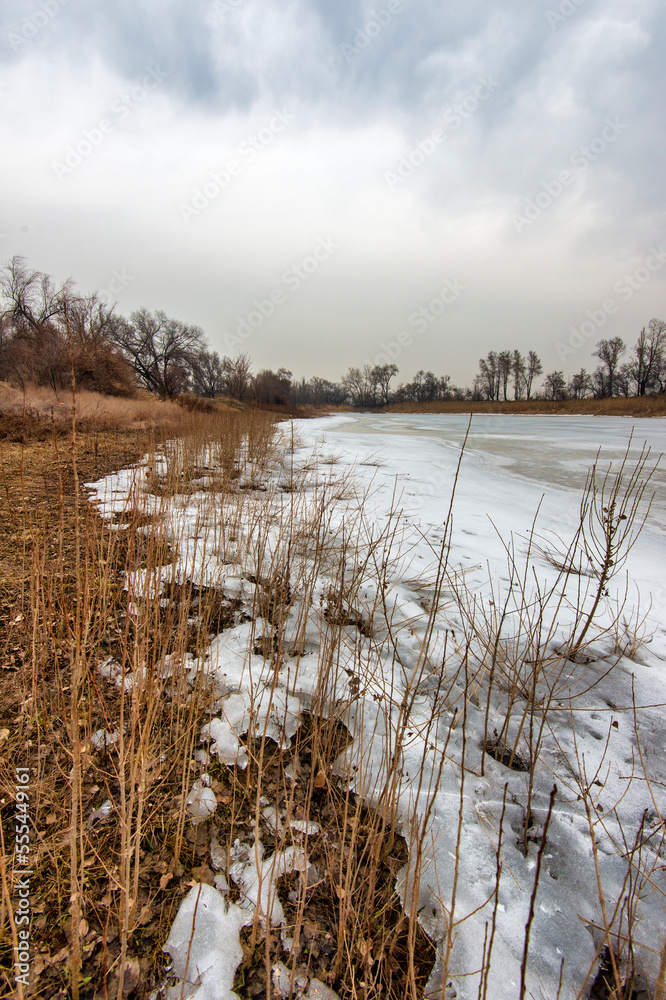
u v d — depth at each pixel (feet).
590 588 12.50
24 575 9.65
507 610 11.11
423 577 12.78
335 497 18.70
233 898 5.02
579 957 4.55
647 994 4.26
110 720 7.02
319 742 6.72
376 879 5.24
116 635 9.13
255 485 22.38
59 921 4.63
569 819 5.97
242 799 6.19
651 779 6.58
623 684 8.57
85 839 5.36
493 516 18.79
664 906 4.94
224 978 4.33
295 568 12.45
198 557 12.92
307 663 9.06
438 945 4.69
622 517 8.39
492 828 5.94
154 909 4.83
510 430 66.39
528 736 7.33
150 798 6.02
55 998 4.04
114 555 11.71
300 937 4.71
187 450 23.25
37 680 7.57
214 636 9.75
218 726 7.29
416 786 6.47
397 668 9.03
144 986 4.21
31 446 24.93
